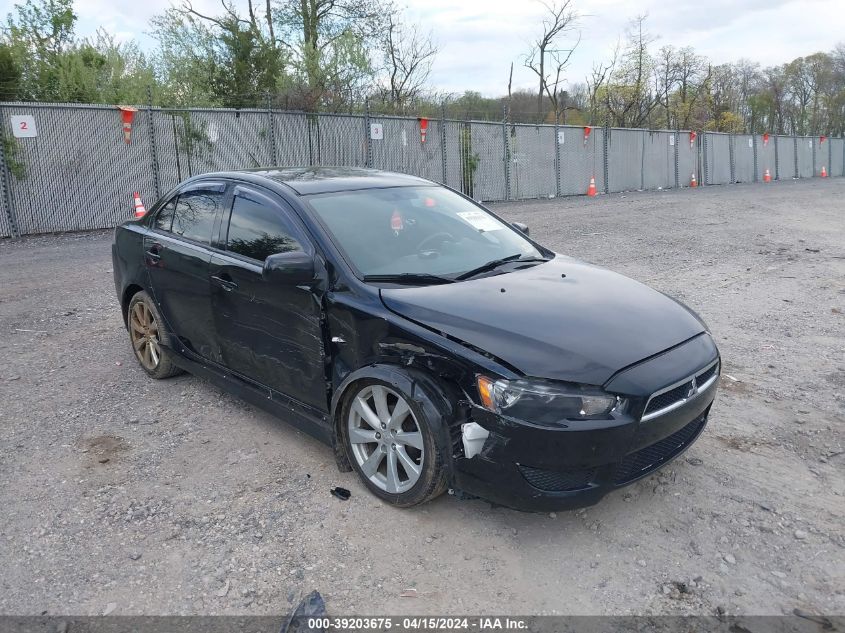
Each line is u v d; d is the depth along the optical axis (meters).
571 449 2.94
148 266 5.06
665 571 3.00
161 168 15.94
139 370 5.62
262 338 4.08
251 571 3.04
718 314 7.06
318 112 20.22
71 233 14.59
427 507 3.51
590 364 3.03
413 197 4.59
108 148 15.08
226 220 4.47
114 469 3.95
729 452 4.04
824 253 10.83
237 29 22.53
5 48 16.72
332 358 3.71
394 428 3.40
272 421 4.58
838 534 3.22
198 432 4.42
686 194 26.08
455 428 3.16
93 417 4.67
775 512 3.41
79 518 3.45
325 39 29.78
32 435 4.39
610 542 3.21
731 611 2.75
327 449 4.17
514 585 2.93
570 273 4.11
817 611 2.74
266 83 22.38
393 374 3.30
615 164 28.38
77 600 2.86
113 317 7.30
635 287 4.00
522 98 46.66
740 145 37.34
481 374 3.05
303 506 3.53
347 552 3.16
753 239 12.54
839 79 74.12
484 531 3.31
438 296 3.51
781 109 73.62
